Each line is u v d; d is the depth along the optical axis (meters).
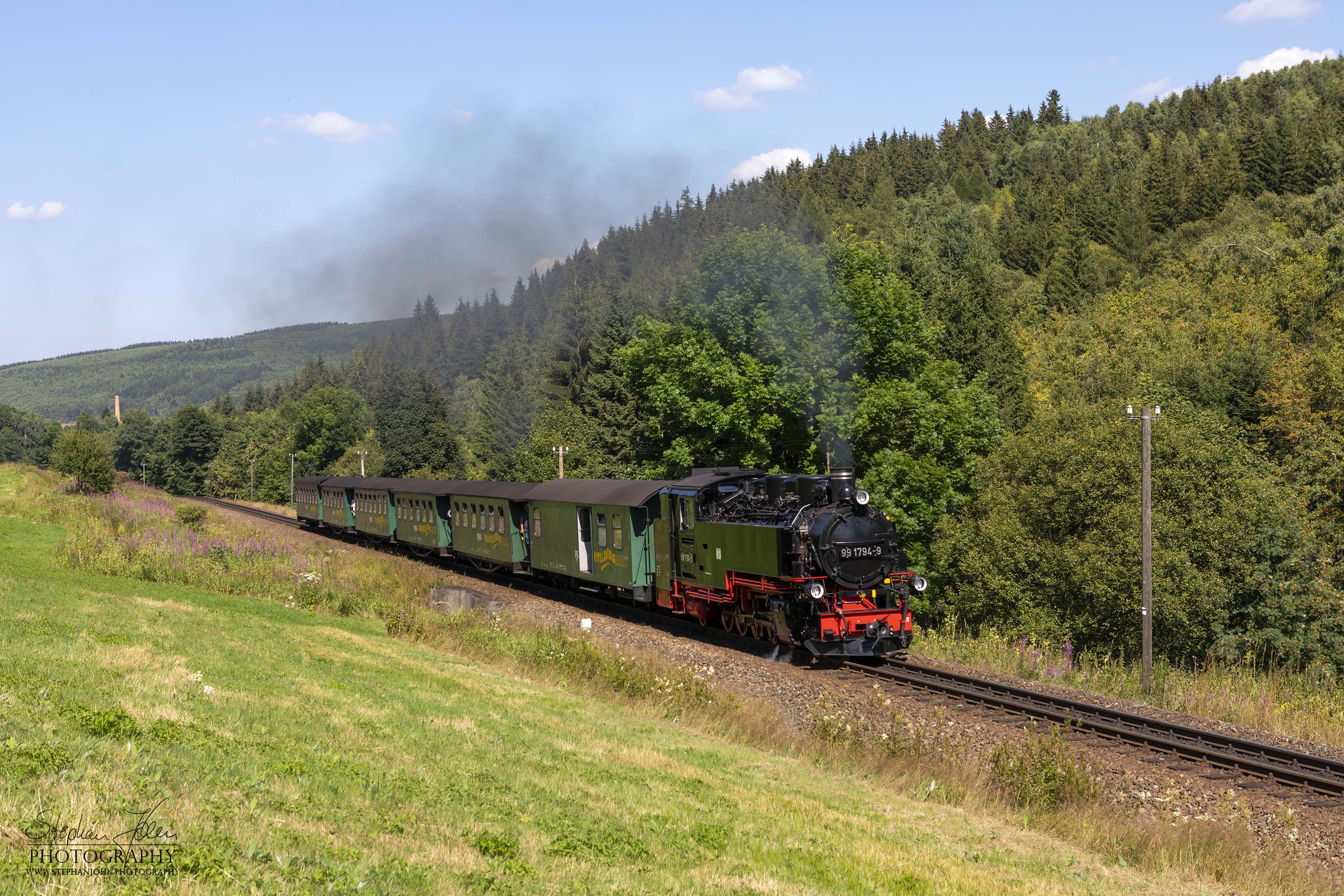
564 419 66.50
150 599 20.06
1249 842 10.23
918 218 117.06
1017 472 33.00
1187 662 29.48
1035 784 11.68
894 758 13.06
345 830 6.65
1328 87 153.50
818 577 19.00
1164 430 29.83
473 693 14.49
